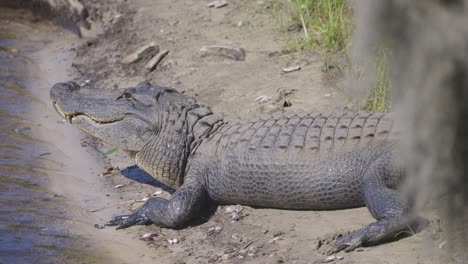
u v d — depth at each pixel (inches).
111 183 1051.3
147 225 912.3
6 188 1045.2
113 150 1157.1
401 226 740.7
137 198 992.9
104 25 1659.7
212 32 1469.0
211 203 933.2
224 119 1068.5
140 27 1581.0
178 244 849.5
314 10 1352.1
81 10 1699.1
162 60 1405.0
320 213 854.5
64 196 1017.5
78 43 1635.1
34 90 1417.3
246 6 1529.3
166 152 957.8
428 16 314.8
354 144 838.5
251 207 905.5
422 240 719.7
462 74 318.0
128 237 884.0
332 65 1218.0
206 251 815.1
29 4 1808.6
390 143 826.2
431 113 333.1
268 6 1515.7
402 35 325.1
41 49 1632.6
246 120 951.6
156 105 977.5
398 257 705.6
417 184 365.7
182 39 1470.2
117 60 1477.6
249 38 1403.8
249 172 879.1
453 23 310.3
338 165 834.2
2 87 1429.6
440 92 324.8
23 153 1163.3
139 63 1435.8
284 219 853.8
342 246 746.2
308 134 871.7
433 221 727.1
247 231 841.5
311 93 1152.2
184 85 1280.8
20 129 1251.2
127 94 1001.5
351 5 1058.7
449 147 340.5
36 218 951.6
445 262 634.2
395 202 761.0
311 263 732.7
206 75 1302.9
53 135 1230.3
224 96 1211.2
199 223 892.6
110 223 919.0
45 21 1784.0
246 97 1192.8
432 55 318.3
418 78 327.3
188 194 891.4
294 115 924.0
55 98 1043.9
